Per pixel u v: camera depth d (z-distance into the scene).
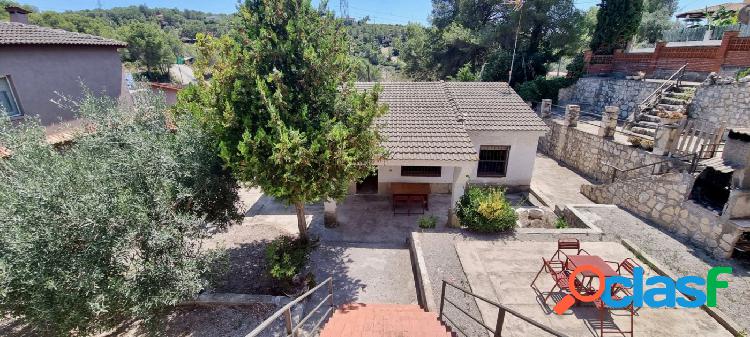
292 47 6.82
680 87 15.11
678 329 5.75
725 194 8.17
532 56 26.20
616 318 6.02
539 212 10.82
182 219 6.15
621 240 8.62
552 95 23.31
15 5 13.67
